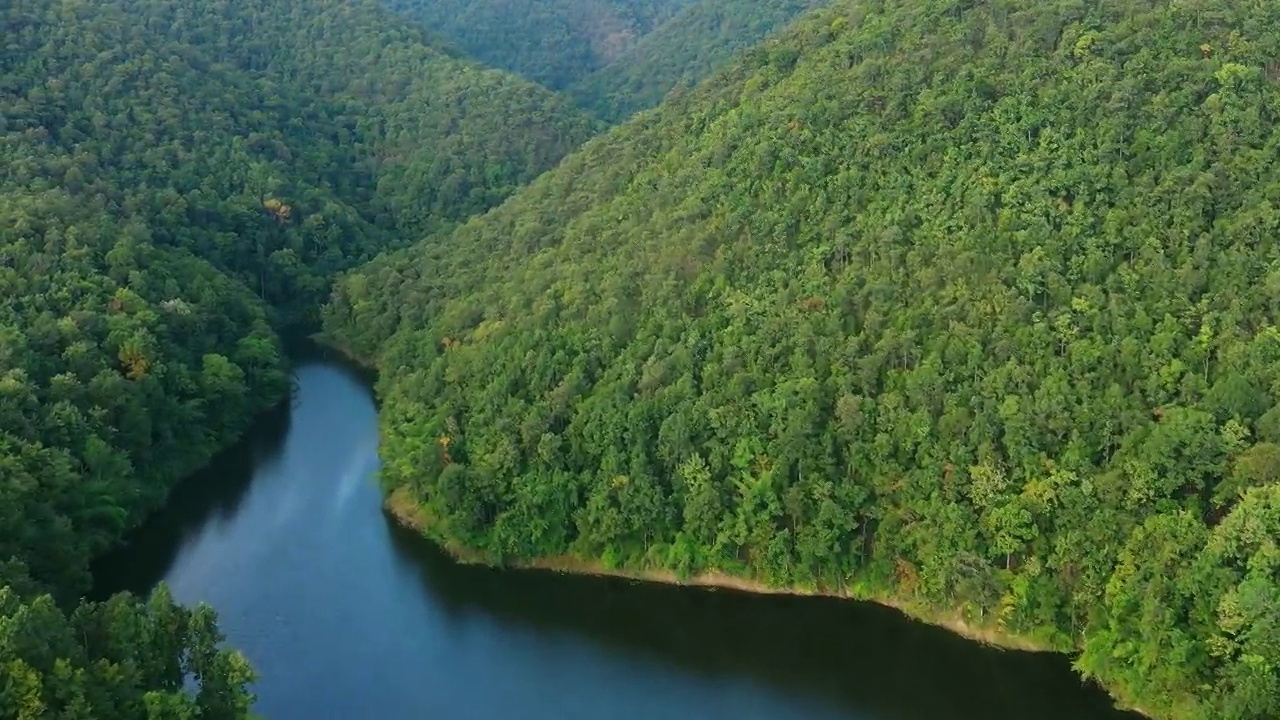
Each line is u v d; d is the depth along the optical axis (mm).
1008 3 127000
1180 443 89625
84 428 113625
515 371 120625
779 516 104625
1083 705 90750
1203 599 83938
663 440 107250
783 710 92375
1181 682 84688
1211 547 84125
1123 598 88125
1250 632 80062
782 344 108750
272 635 100938
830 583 104438
